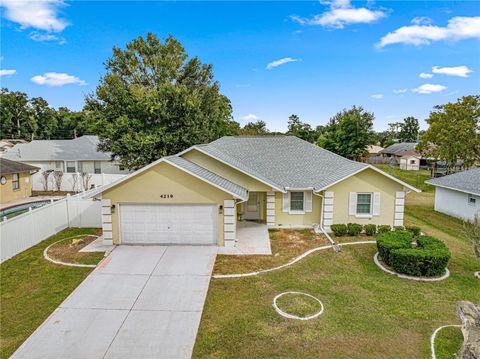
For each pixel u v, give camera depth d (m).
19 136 66.81
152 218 14.23
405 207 24.64
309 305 9.15
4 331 8.15
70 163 33.38
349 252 13.57
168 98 25.88
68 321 8.59
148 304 9.41
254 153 20.72
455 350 7.30
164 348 7.49
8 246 12.84
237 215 18.75
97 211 17.39
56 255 13.18
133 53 29.81
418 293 10.04
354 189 16.58
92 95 26.64
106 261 12.45
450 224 19.59
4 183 25.03
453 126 35.06
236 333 7.96
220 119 38.97
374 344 7.52
